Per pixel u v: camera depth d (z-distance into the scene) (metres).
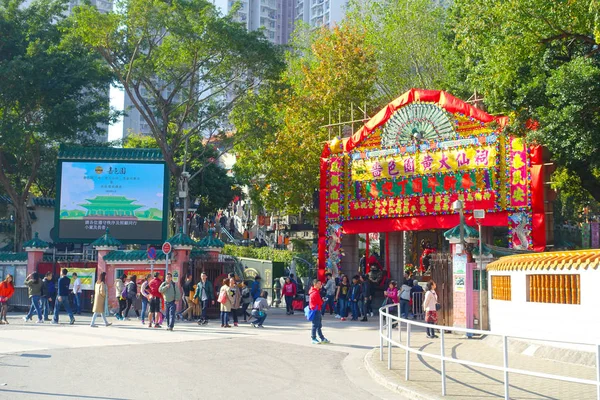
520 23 20.75
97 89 46.38
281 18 153.00
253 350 15.89
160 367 12.87
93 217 30.62
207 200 60.28
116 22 37.09
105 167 30.88
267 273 34.69
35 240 28.83
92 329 20.52
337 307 27.81
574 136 21.00
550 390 10.49
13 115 39.28
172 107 42.06
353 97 37.81
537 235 25.95
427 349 15.93
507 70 22.11
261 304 22.23
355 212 31.28
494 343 16.42
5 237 48.00
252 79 40.78
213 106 43.62
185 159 40.09
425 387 10.66
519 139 25.05
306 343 17.56
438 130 28.89
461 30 23.36
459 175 28.09
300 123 37.84
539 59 22.33
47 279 25.72
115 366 12.88
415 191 29.38
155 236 30.53
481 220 27.31
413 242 35.97
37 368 12.49
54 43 40.62
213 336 18.98
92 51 41.06
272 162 38.09
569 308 13.38
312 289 17.77
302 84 43.62
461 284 19.45
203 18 36.94
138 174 30.84
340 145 32.16
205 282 23.22
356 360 14.62
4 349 15.13
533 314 14.60
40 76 37.62
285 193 37.97
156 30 37.81
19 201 41.56
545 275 14.24
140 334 19.16
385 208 30.25
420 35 43.84
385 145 30.56
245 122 39.41
